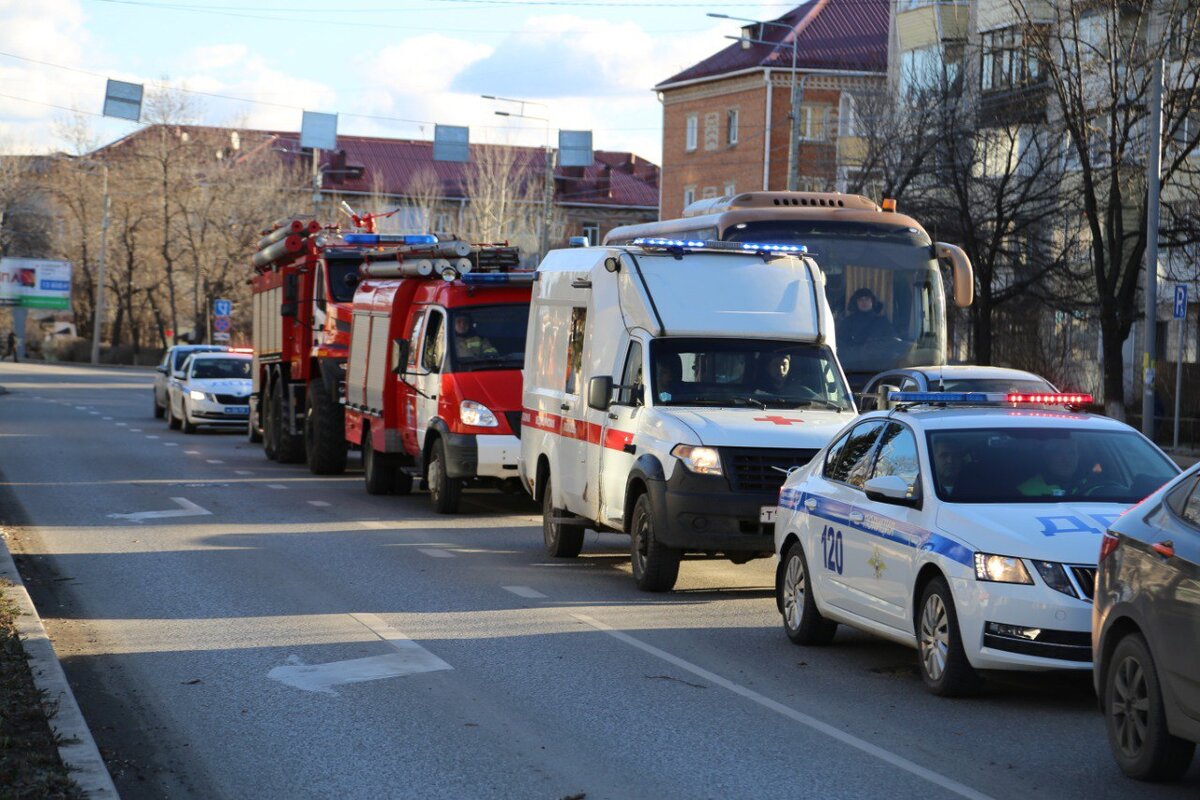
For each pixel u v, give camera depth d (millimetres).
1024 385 22625
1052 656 9688
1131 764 8242
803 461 14828
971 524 10281
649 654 12062
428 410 22938
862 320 24297
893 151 44938
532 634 12891
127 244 100188
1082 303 39781
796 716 9930
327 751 9016
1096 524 10062
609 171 129875
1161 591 7949
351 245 29375
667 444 15062
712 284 16766
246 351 42250
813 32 87375
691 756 8883
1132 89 37250
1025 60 40094
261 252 33250
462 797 8047
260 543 18953
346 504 23938
